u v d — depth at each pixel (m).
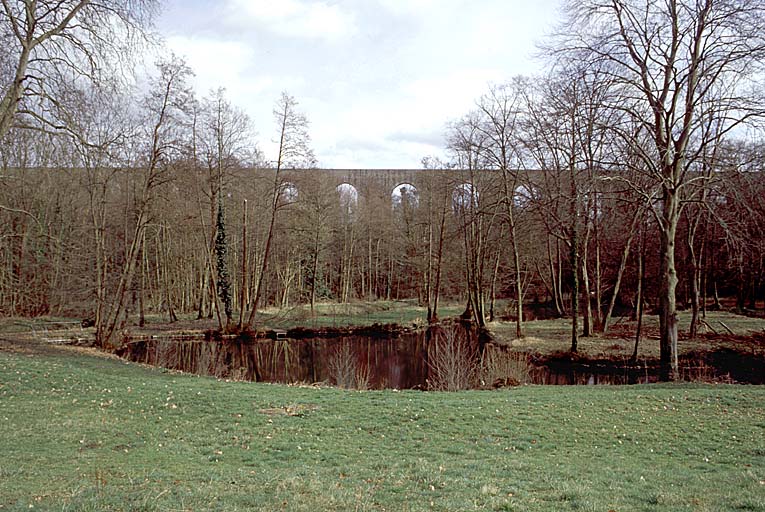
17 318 34.34
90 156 20.89
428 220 48.00
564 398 14.73
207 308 46.56
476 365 22.47
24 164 28.64
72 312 35.91
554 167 32.09
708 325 28.97
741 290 39.31
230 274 48.34
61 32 18.02
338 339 36.16
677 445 10.76
